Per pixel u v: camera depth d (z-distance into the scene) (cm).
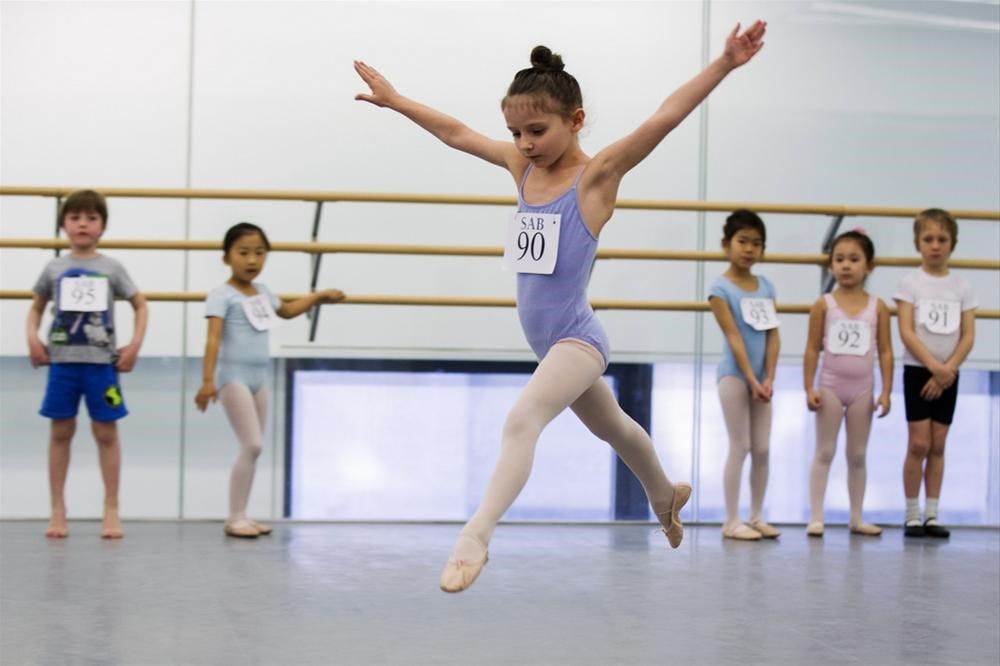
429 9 689
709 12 698
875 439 713
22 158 670
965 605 438
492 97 692
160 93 677
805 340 705
